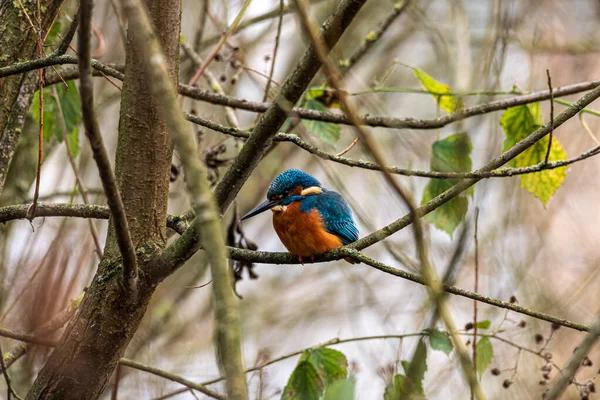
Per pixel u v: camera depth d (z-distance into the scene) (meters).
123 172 6.74
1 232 11.77
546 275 15.14
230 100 9.82
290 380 9.03
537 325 13.36
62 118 10.20
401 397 5.59
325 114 9.88
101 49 11.43
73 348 6.73
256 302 17.02
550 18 15.09
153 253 6.64
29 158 12.34
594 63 16.33
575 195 16.61
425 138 16.48
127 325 6.77
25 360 11.26
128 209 6.71
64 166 13.38
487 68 10.50
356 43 16.22
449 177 7.27
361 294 16.06
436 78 16.92
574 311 14.59
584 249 16.03
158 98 4.59
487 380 12.95
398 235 15.52
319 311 16.66
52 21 8.32
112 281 6.66
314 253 9.33
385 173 4.54
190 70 13.15
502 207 14.86
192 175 4.46
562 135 16.62
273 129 6.06
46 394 6.79
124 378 12.78
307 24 4.52
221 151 10.74
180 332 14.48
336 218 9.46
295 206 9.36
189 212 7.67
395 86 16.83
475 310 8.48
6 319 10.60
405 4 12.11
